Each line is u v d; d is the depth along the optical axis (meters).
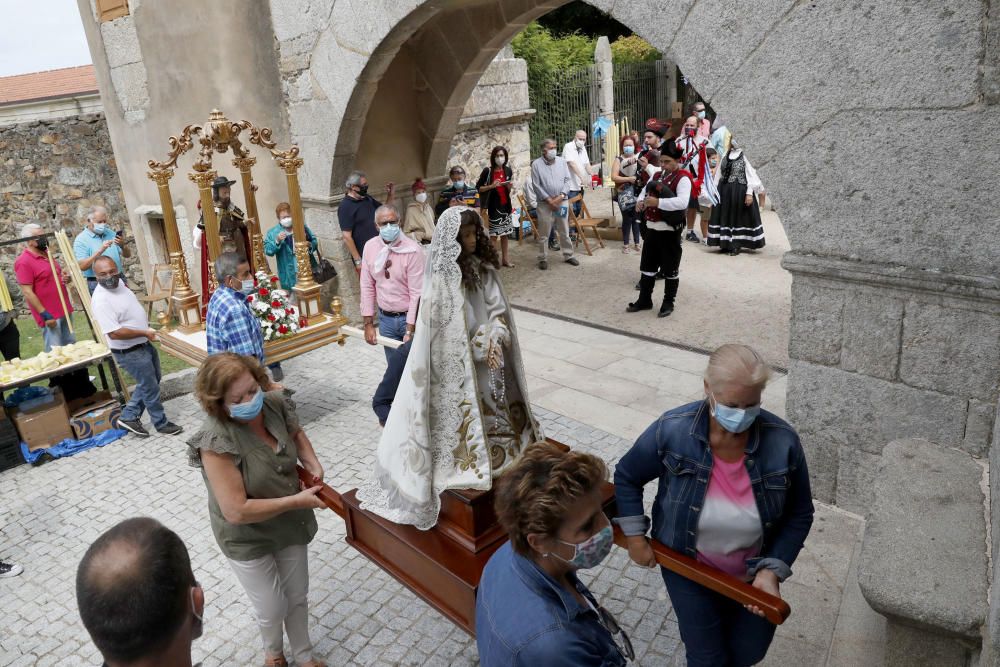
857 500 3.89
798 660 2.96
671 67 19.20
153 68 8.88
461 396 2.60
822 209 3.63
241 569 2.76
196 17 8.00
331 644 3.30
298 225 5.98
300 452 2.95
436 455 2.64
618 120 18.27
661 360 6.41
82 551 4.18
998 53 2.92
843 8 3.29
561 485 1.55
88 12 9.48
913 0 3.08
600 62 16.44
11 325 7.11
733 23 3.68
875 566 2.45
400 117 8.08
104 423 5.57
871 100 3.32
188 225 9.37
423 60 7.93
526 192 9.64
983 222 3.15
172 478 4.95
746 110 3.76
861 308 3.59
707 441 2.15
